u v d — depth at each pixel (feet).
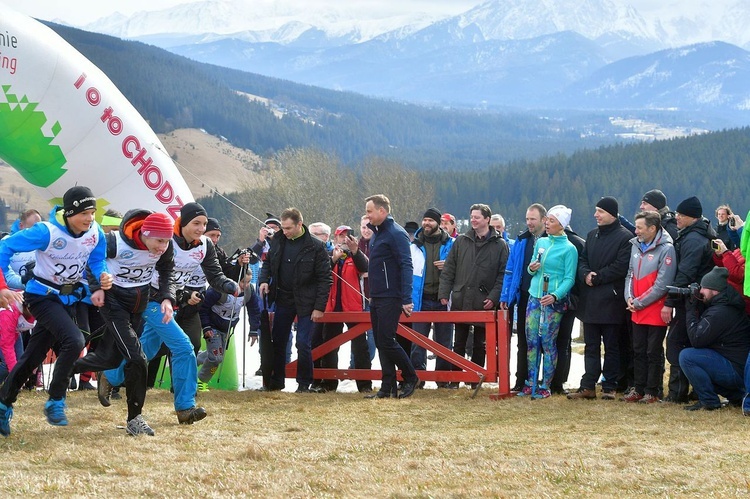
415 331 34.32
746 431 23.50
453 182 426.51
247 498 16.08
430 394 32.30
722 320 27.32
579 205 403.75
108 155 38.27
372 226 31.19
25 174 38.65
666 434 23.22
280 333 33.40
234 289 25.52
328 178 257.96
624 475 18.11
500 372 31.40
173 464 18.67
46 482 16.55
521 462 19.25
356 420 25.98
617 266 29.99
